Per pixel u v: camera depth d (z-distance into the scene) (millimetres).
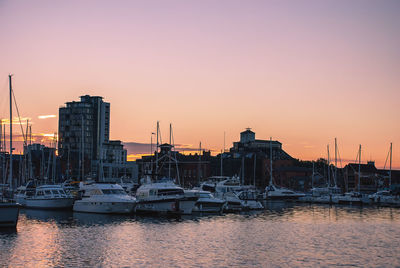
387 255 44062
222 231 57438
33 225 59375
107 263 39125
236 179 109875
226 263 39750
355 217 78500
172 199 73562
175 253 43406
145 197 76562
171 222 65000
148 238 51125
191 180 179750
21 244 46188
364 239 53156
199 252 44031
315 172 178375
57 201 77875
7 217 54094
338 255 43750
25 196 83812
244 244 48562
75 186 108938
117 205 72812
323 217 77688
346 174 160750
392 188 146750
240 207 87062
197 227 60469
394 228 63500
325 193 134625
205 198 82188
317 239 52594
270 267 38688
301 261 40969
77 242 47875
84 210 75438
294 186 175750
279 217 76188
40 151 169250
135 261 39938
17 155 159000
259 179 179375
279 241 50844
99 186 75750
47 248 44562
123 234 53438
